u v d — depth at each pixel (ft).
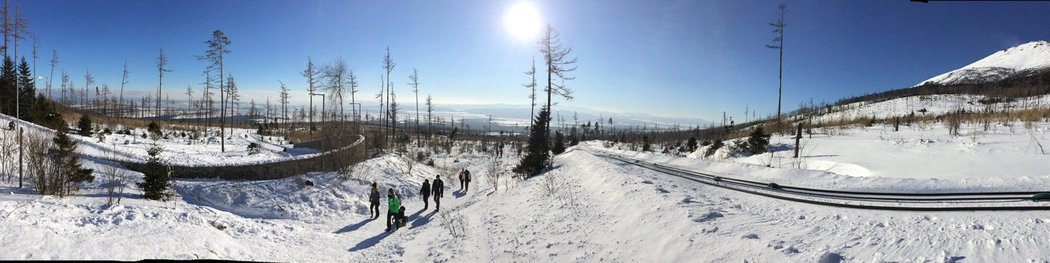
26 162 55.47
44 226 29.09
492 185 88.07
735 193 41.34
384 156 105.40
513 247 34.55
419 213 61.16
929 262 16.52
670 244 25.36
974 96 295.69
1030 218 20.24
